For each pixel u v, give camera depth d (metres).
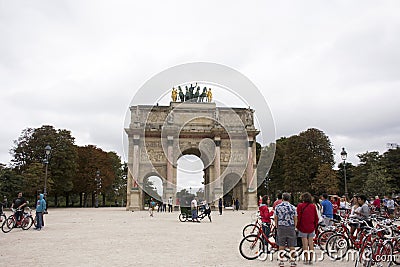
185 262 19.78
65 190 116.88
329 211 25.00
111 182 146.50
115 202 171.75
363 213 23.33
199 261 20.11
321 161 115.06
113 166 164.75
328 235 22.86
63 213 75.75
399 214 50.00
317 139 117.12
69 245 26.05
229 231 36.31
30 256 21.47
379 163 109.88
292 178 115.56
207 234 33.47
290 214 19.27
